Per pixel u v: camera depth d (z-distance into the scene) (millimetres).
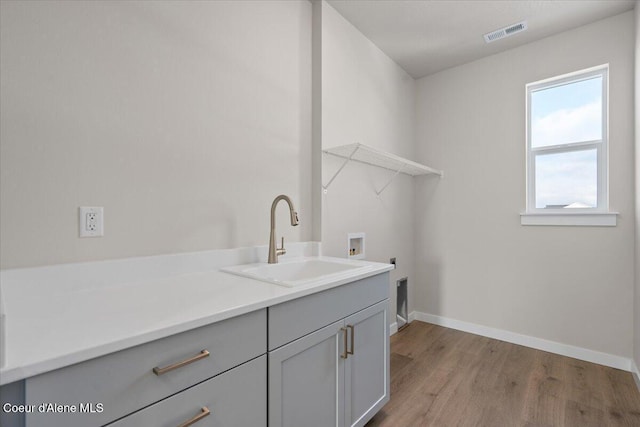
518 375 2055
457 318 2891
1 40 965
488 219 2727
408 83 3066
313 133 2072
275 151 1820
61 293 1055
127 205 1223
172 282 1235
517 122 2582
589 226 2266
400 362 2238
